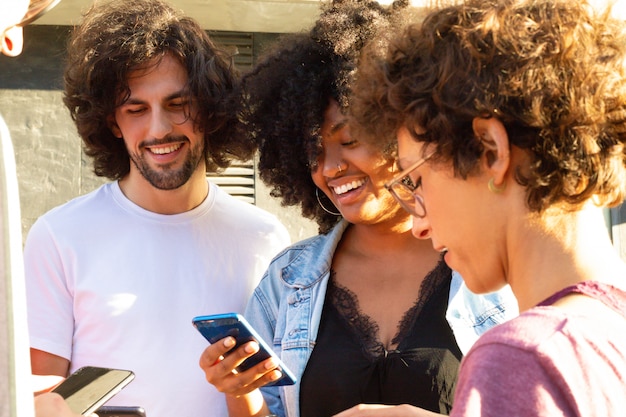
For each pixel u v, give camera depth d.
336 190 2.39
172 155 2.66
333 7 2.59
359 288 2.37
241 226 2.79
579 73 1.29
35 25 3.85
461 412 1.14
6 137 1.10
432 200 1.41
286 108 2.49
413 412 1.76
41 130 3.86
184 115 2.66
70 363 2.61
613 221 4.09
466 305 2.25
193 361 2.59
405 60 1.44
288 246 2.58
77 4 3.65
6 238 1.10
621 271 1.30
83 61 2.71
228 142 2.85
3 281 1.10
